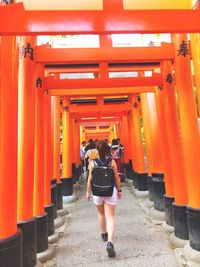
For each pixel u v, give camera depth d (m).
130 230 5.96
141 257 4.48
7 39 3.32
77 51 5.30
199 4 3.59
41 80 5.54
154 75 6.46
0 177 3.24
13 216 3.33
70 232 6.10
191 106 4.61
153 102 8.16
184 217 4.99
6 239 3.16
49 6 4.08
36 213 4.86
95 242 5.29
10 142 3.32
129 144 14.16
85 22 3.26
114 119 17.17
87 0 4.13
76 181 14.37
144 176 10.45
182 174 5.23
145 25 3.30
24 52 4.65
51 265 4.38
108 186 4.62
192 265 3.96
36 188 4.96
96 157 4.84
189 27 3.31
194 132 4.54
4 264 3.08
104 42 5.46
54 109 8.80
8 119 3.31
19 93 4.59
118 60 5.28
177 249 4.67
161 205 7.16
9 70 3.34
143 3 4.13
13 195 3.33
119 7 3.41
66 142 10.57
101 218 5.14
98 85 6.41
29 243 4.08
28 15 3.20
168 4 4.14
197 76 4.61
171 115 5.54
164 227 5.95
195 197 4.43
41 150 5.21
